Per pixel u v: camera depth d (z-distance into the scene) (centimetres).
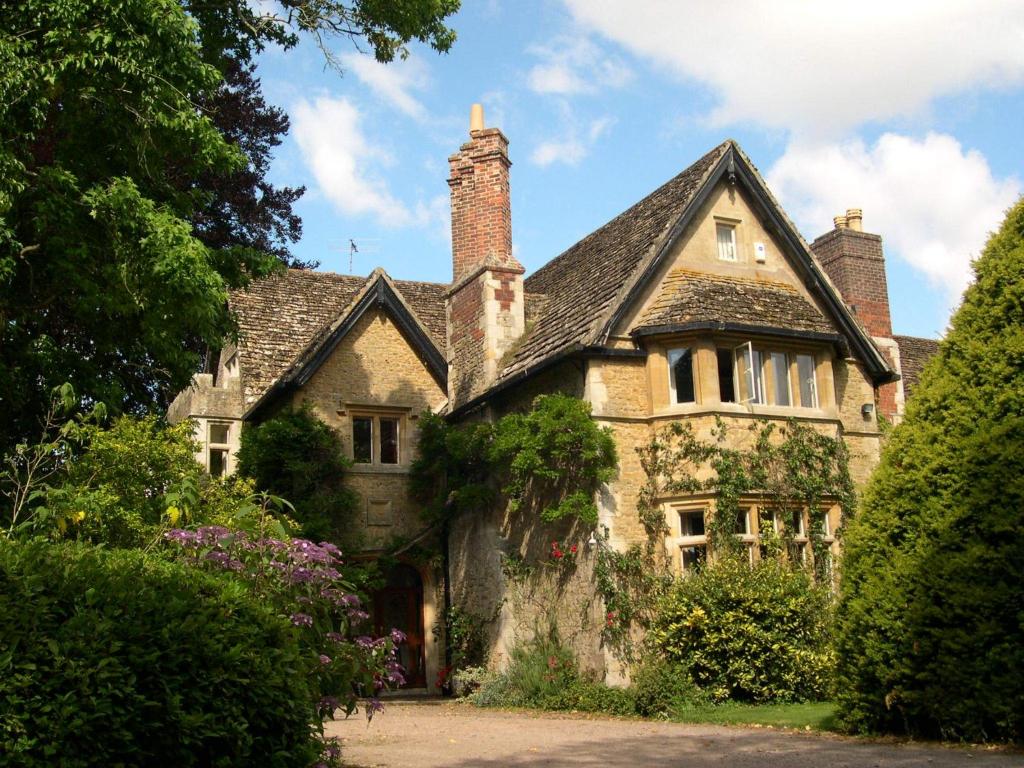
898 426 1051
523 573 1689
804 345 1680
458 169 1994
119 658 574
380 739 1120
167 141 1266
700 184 1739
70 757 542
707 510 1533
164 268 1130
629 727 1217
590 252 2019
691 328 1573
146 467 1293
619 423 1581
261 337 2034
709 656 1406
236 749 615
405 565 1934
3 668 535
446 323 2177
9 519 1112
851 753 898
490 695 1583
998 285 1011
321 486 1809
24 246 1295
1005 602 898
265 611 684
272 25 1507
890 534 999
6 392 1298
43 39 1150
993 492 929
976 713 905
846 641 1030
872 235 2241
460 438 1738
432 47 1502
